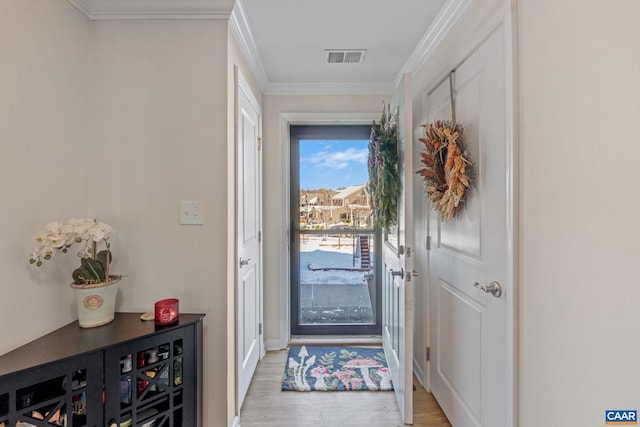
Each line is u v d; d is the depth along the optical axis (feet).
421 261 7.16
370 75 8.35
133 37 5.26
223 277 5.34
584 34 2.93
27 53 4.03
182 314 5.20
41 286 4.31
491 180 4.41
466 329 5.21
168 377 4.53
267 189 8.96
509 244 3.96
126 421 4.10
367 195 9.73
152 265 5.34
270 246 9.01
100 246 5.31
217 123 5.31
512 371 3.94
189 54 5.28
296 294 9.77
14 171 3.88
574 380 3.09
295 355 8.67
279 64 7.68
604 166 2.75
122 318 4.98
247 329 6.94
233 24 5.52
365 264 9.80
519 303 3.87
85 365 3.76
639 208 2.47
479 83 4.71
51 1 4.42
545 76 3.42
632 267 2.54
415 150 7.47
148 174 5.31
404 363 5.85
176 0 5.06
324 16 5.77
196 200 5.33
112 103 5.28
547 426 3.44
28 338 4.07
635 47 2.48
